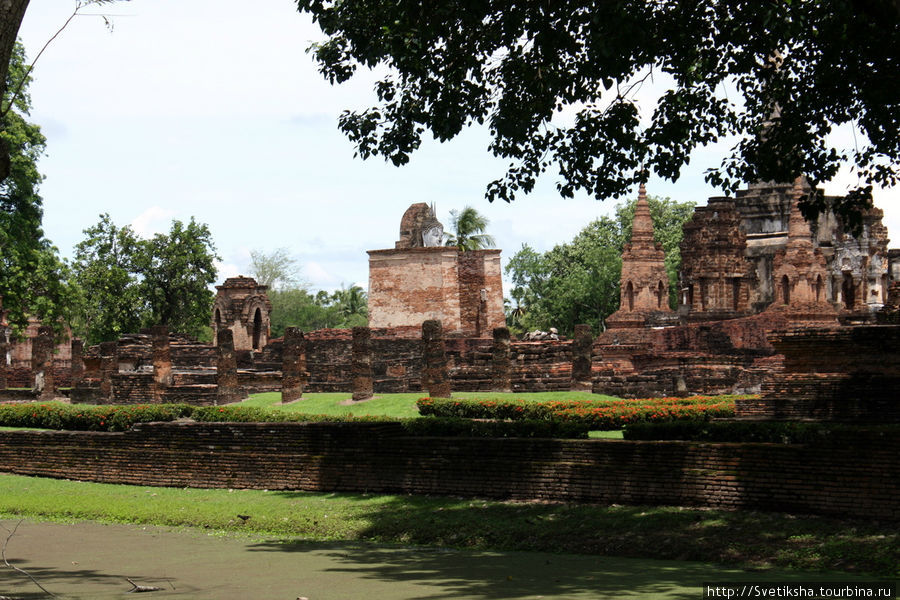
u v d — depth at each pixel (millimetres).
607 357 40562
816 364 22453
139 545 18672
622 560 16234
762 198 56062
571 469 20297
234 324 60656
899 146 21547
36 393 44031
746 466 18359
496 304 60688
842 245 53125
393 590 13719
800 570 15031
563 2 20109
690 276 54406
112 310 69125
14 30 12219
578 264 92250
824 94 21375
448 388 34500
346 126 22828
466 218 83312
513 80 21859
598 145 22531
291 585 14289
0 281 51094
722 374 35594
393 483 22594
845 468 17312
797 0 19438
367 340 35719
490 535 18234
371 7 21781
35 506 23016
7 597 13602
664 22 20688
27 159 51750
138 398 40750
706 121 22797
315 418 28812
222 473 25156
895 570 14453
